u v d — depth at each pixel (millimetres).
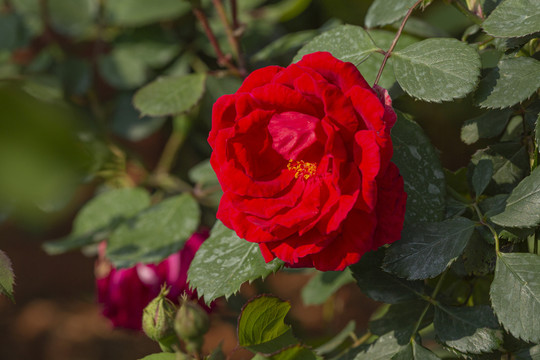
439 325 611
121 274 770
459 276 661
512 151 634
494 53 630
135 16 961
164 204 758
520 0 590
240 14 968
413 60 602
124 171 897
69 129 273
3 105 258
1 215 823
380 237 562
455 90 582
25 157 260
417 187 605
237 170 567
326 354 774
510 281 576
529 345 618
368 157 542
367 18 664
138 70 985
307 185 566
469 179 638
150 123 994
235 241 619
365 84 558
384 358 633
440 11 978
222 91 938
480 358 614
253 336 594
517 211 582
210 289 601
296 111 565
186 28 996
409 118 618
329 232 547
